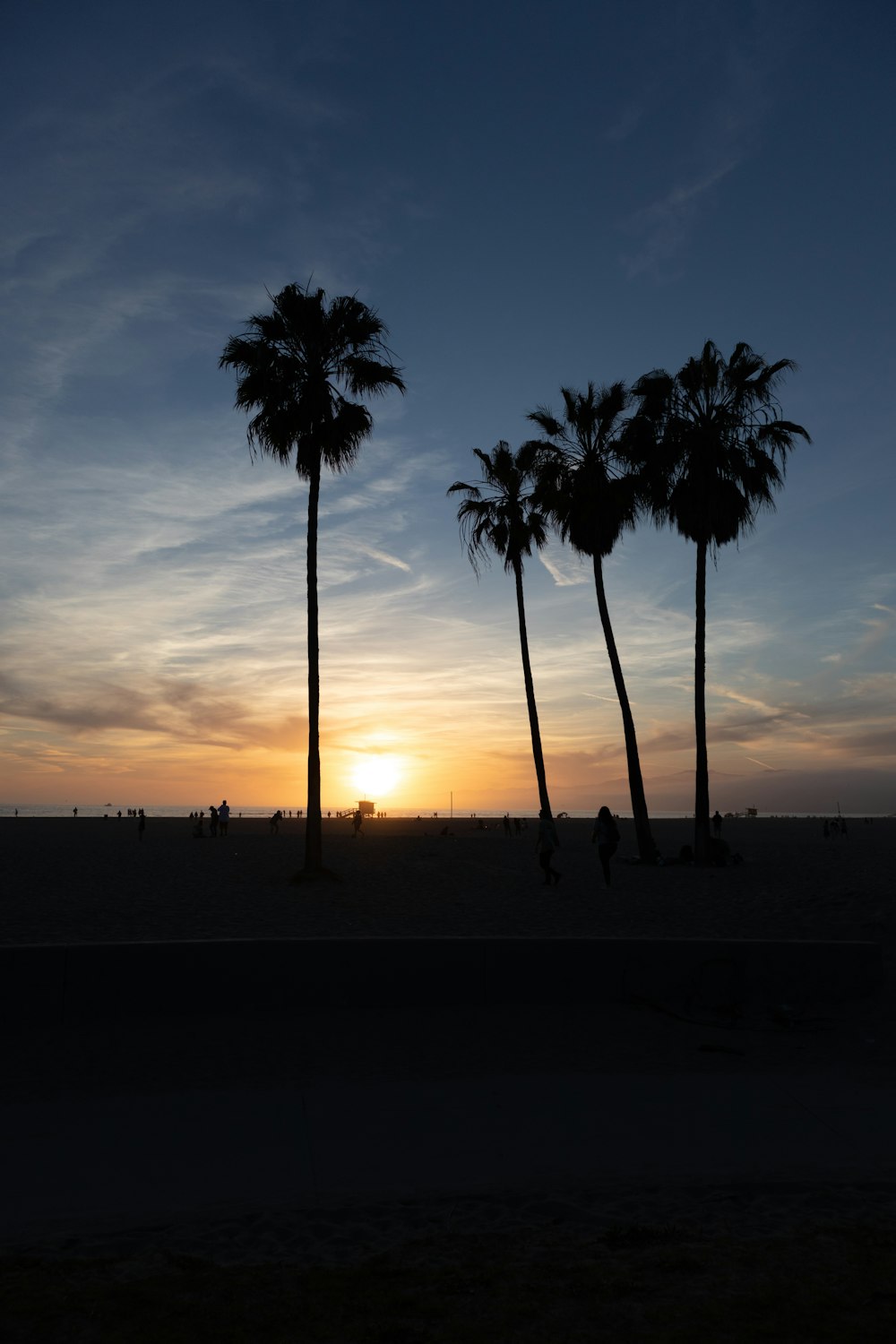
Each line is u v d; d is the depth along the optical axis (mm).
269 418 24172
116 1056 6742
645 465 29438
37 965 7582
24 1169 4598
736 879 24250
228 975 7887
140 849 36000
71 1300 3328
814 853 36250
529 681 36844
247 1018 7703
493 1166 4684
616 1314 3266
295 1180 4480
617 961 8344
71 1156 4789
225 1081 6211
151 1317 3227
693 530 29781
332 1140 5047
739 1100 5773
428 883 23062
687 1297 3373
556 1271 3584
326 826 75312
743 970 8430
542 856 22781
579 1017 7895
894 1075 6441
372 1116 5457
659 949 8398
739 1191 4383
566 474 31922
